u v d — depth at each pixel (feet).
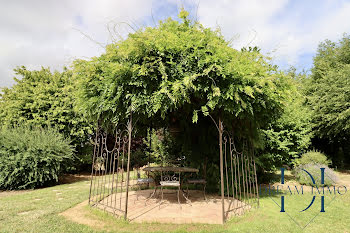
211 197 18.28
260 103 13.61
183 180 18.93
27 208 14.29
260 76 12.82
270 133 25.84
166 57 12.02
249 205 15.60
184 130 22.71
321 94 39.70
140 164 40.50
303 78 50.14
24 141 24.85
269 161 25.59
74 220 12.04
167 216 12.62
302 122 28.73
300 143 28.14
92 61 13.65
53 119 32.53
